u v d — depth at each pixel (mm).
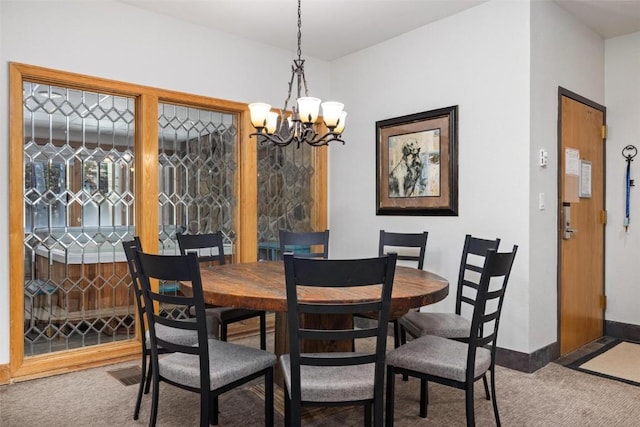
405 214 3826
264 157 4133
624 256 3801
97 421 2277
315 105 2465
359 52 4234
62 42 2977
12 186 2791
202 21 3564
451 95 3467
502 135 3141
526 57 3006
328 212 4582
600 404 2502
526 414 2377
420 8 3332
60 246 3066
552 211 3217
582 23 3555
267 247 4156
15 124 2807
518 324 3047
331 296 1903
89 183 3197
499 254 1951
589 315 3689
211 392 1831
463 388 1925
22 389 2701
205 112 3787
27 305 2930
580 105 3543
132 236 3395
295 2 3223
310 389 1707
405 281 2311
